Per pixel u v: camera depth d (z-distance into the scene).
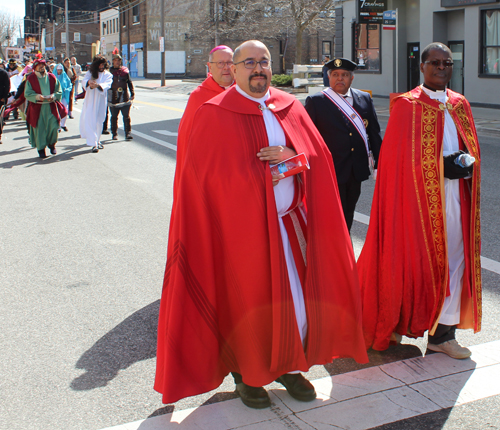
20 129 15.62
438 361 3.46
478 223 3.39
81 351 3.74
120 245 5.91
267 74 2.91
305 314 3.03
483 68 18.00
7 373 3.47
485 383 3.20
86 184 8.78
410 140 3.35
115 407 3.10
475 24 17.84
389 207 3.41
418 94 3.40
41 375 3.44
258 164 2.86
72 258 5.54
